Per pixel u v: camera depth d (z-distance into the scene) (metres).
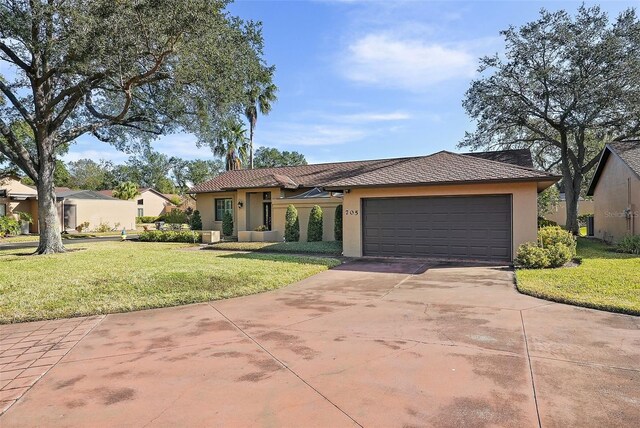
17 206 30.08
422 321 5.67
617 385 3.56
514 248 11.48
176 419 3.09
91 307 6.59
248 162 40.19
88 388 3.69
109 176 62.44
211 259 12.05
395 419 3.04
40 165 14.42
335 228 16.73
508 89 20.92
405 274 9.74
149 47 11.27
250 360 4.31
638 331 5.09
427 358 4.26
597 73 18.95
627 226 15.71
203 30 11.14
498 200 11.78
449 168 12.94
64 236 25.50
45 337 5.26
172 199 49.03
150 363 4.28
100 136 16.98
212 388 3.63
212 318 6.07
